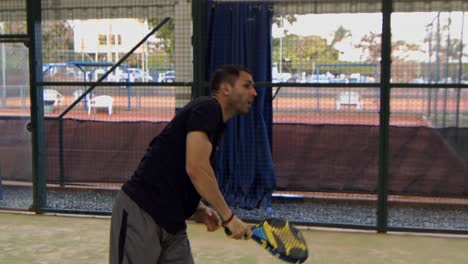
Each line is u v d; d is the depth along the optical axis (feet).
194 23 20.24
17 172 23.59
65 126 22.68
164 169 9.85
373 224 20.06
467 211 20.97
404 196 21.22
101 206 22.45
